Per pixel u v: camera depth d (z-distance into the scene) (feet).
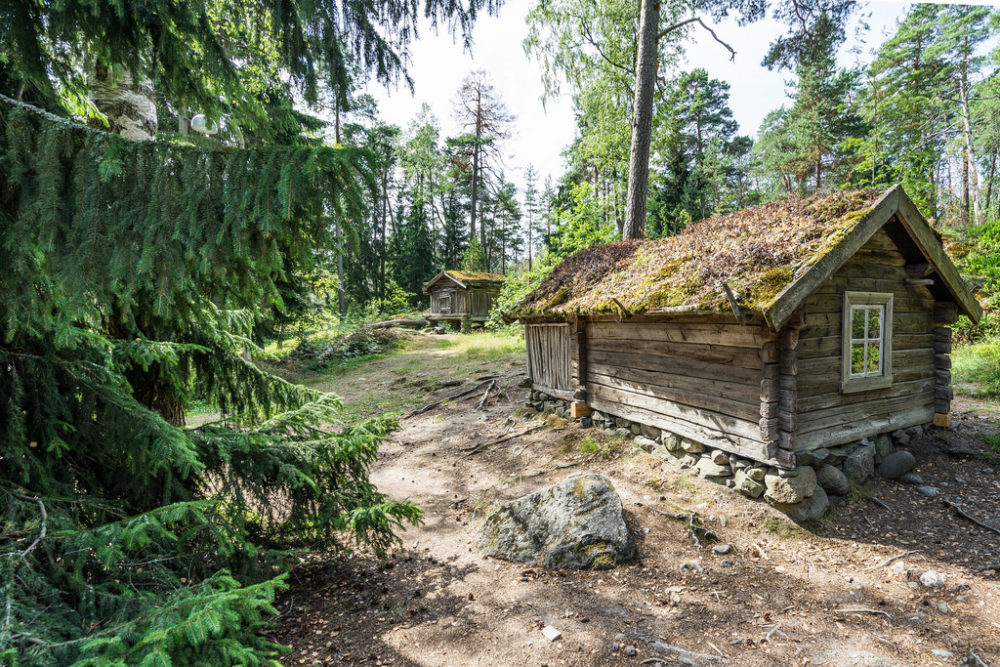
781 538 13.50
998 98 71.61
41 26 8.61
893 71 74.59
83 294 7.14
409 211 130.82
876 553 12.71
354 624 10.80
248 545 9.57
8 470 8.20
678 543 13.56
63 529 7.29
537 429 23.43
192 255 7.12
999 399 22.40
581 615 10.74
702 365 16.71
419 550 14.39
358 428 12.93
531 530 13.82
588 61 41.14
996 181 88.74
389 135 113.29
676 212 78.69
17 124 6.66
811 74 75.31
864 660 8.99
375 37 12.52
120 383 10.00
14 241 6.80
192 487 11.43
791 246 14.71
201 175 7.08
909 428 17.89
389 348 61.16
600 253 24.27
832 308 15.21
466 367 40.96
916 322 17.97
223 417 14.06
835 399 15.40
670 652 9.41
